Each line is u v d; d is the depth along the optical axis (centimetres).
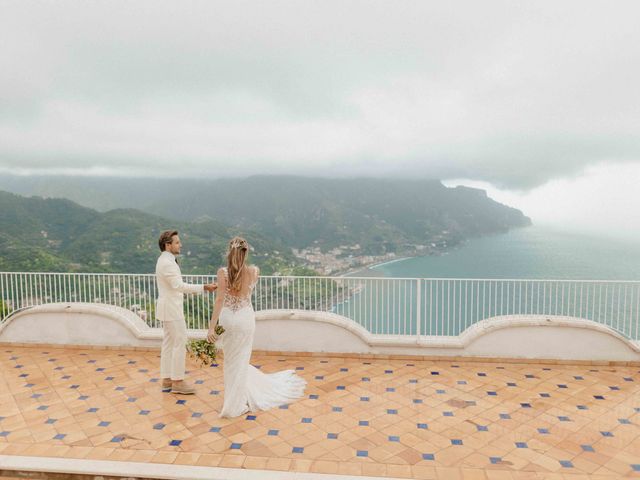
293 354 630
